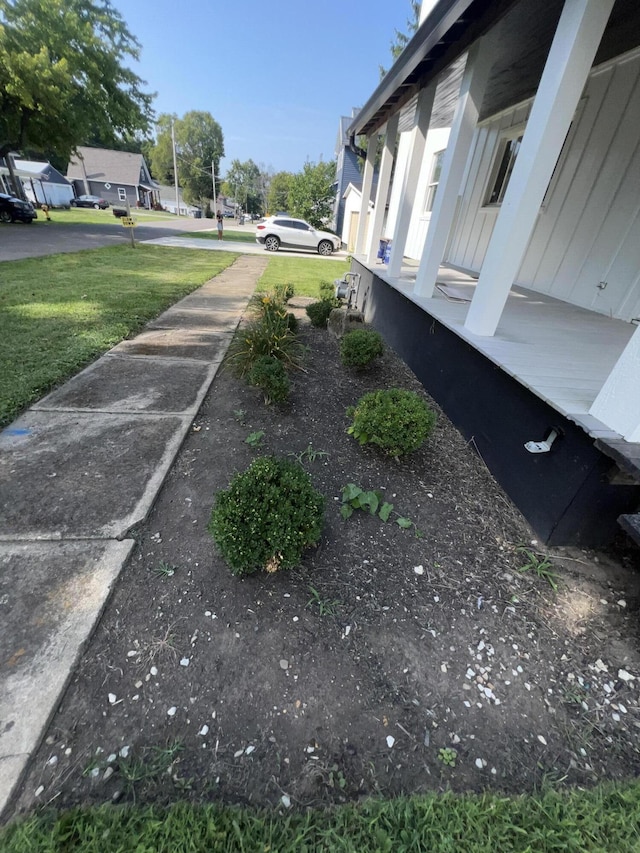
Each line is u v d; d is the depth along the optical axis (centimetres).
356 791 104
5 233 1259
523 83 400
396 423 225
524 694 129
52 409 274
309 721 118
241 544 147
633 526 149
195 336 444
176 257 1077
